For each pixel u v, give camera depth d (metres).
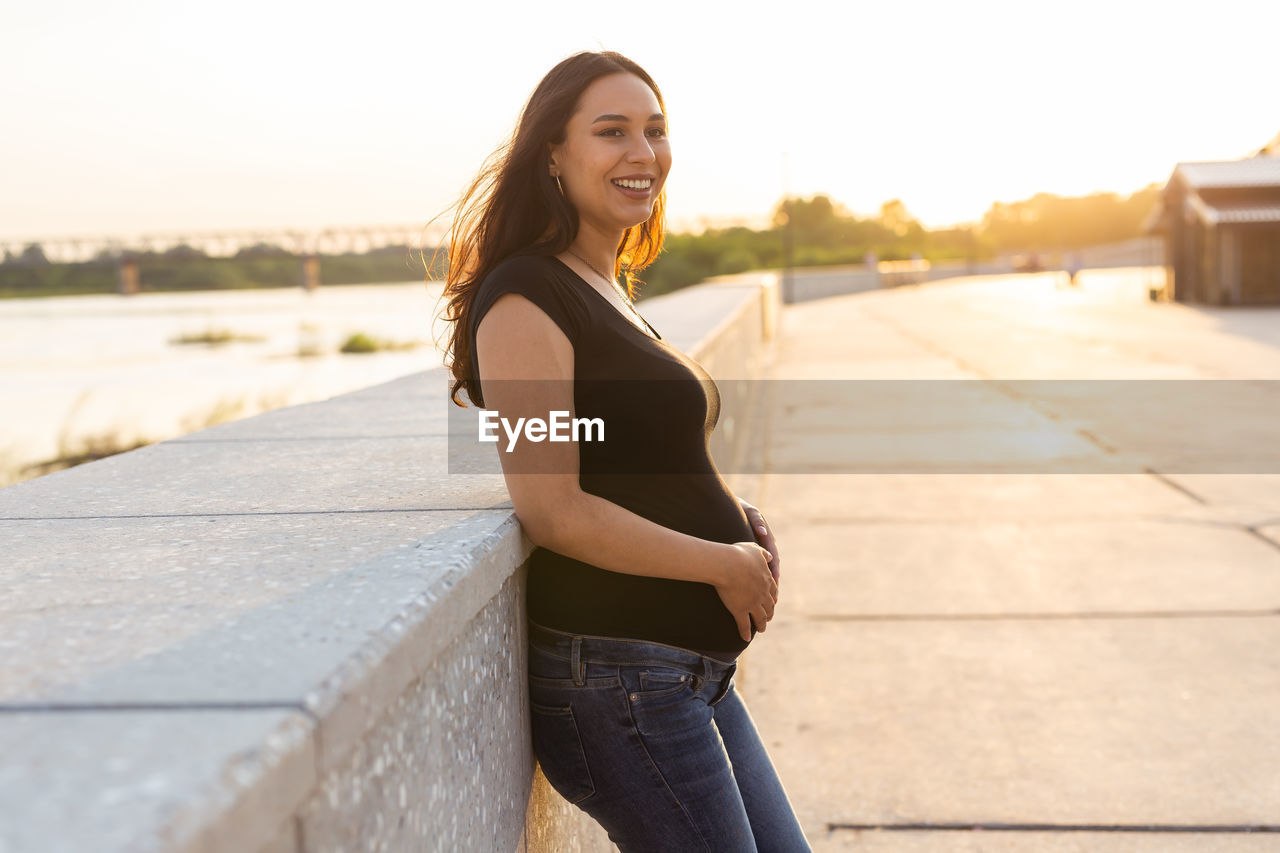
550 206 1.69
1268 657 3.96
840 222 89.62
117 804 0.68
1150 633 4.25
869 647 4.21
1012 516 6.22
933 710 3.61
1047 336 18.44
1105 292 34.47
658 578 1.62
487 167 1.79
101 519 1.78
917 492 6.94
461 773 1.32
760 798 1.85
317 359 28.80
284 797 0.79
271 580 1.28
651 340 1.63
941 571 5.19
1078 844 2.78
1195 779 3.08
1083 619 4.45
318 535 1.56
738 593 1.63
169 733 0.80
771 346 18.50
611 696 1.62
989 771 3.17
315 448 2.71
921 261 62.38
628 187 1.70
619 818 1.67
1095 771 3.15
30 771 0.73
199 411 16.64
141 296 128.12
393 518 1.68
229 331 44.75
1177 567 5.12
